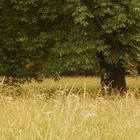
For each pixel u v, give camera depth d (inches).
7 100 838.5
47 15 1742.1
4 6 1902.1
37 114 682.8
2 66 1909.4
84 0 1715.1
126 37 1705.2
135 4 1636.3
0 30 1950.1
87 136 576.4
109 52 1686.8
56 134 575.5
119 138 615.2
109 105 861.8
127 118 723.4
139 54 1775.3
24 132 581.0
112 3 1692.9
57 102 709.9
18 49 1925.4
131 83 2908.5
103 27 1654.8
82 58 1672.0
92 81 3021.7
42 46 1750.7
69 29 1770.4
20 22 1903.3
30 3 1728.6
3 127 622.5
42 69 1845.5
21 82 1920.5
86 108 762.8
